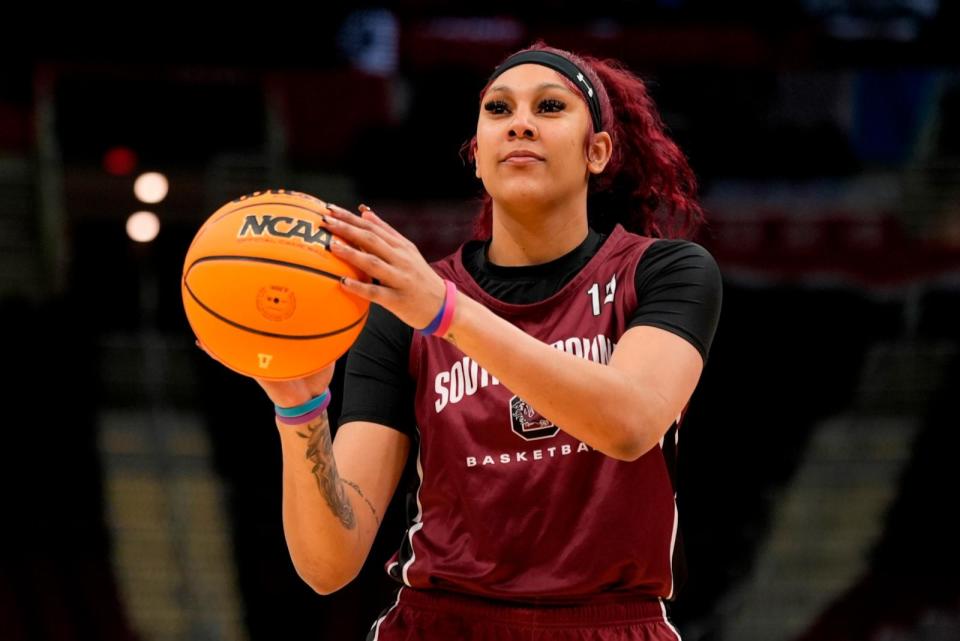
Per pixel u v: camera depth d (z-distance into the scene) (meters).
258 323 2.32
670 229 3.44
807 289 14.36
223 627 12.66
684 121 14.83
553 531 2.70
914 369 14.09
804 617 12.94
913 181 14.82
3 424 13.40
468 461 2.76
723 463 13.80
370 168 14.62
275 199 2.42
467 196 14.44
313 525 2.73
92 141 14.71
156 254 14.31
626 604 2.75
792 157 14.89
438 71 14.84
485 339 2.30
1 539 12.94
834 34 14.83
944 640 12.70
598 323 2.78
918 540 13.27
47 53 14.69
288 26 14.87
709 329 2.71
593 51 14.73
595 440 2.41
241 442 13.61
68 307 14.04
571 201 2.86
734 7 14.73
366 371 2.96
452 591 2.80
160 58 14.91
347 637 12.49
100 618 12.59
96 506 13.15
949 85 14.88
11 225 14.30
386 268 2.27
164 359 13.89
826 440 13.75
